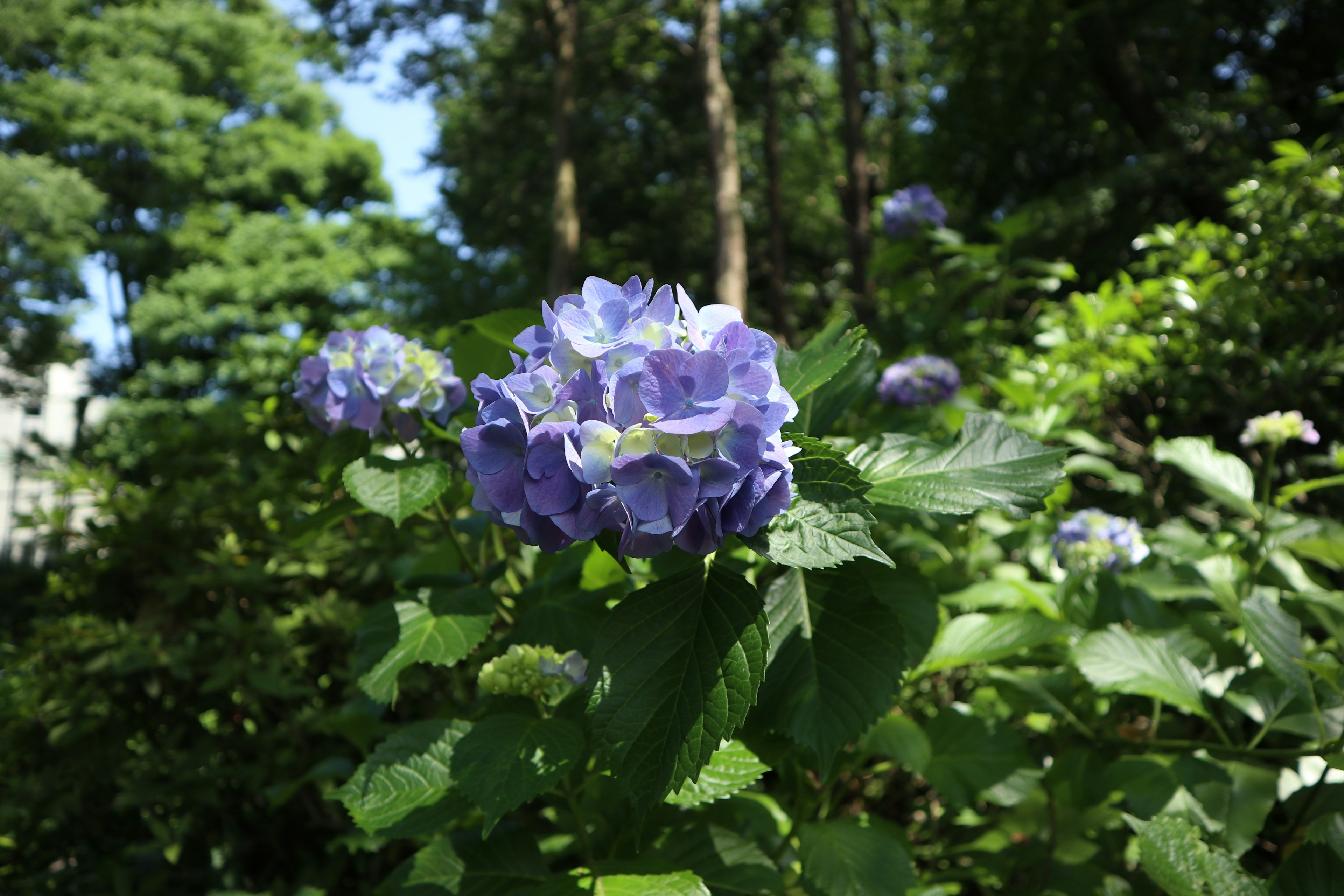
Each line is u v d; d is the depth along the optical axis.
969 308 5.65
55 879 3.54
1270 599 2.00
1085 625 2.38
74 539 4.01
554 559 2.29
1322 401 3.98
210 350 23.19
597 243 23.92
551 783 1.37
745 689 1.14
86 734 3.61
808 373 1.50
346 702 3.56
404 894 1.61
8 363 22.73
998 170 13.06
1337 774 1.98
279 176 27.27
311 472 3.92
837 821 1.86
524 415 1.09
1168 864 1.52
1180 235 4.56
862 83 20.44
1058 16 11.01
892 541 2.71
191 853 3.52
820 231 23.17
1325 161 4.02
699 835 1.76
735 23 20.89
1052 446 3.21
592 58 20.80
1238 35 10.95
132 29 26.16
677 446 1.06
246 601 3.77
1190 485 4.19
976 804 2.56
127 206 26.66
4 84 24.05
